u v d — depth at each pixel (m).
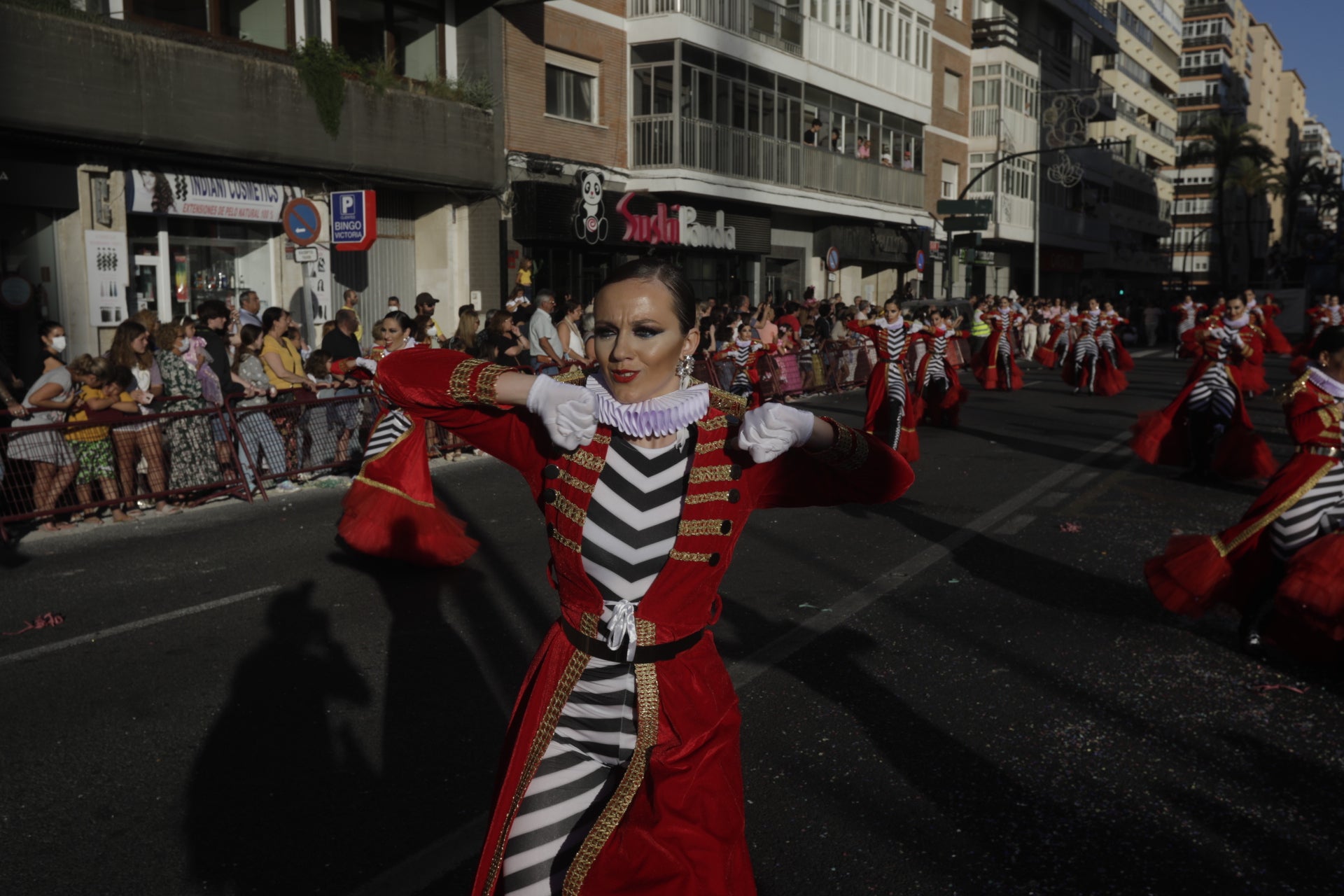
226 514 9.52
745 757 4.40
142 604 6.63
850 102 29.97
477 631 6.08
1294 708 4.98
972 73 39.56
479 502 10.02
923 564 7.59
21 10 12.27
